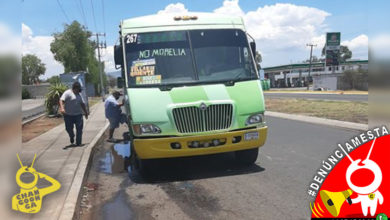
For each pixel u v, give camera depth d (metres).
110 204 5.37
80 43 53.66
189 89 6.13
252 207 4.91
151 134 5.94
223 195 5.47
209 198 5.38
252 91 6.41
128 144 10.80
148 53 6.53
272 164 7.20
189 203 5.21
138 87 6.21
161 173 6.96
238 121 6.18
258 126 6.37
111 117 11.21
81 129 9.55
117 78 8.12
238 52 6.80
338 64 60.06
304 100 26.03
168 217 4.71
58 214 4.52
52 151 8.67
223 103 6.04
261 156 7.97
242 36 7.00
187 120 5.96
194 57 6.56
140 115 5.94
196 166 7.32
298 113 16.84
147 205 5.23
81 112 9.52
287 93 44.34
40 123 16.84
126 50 6.58
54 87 20.34
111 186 6.34
